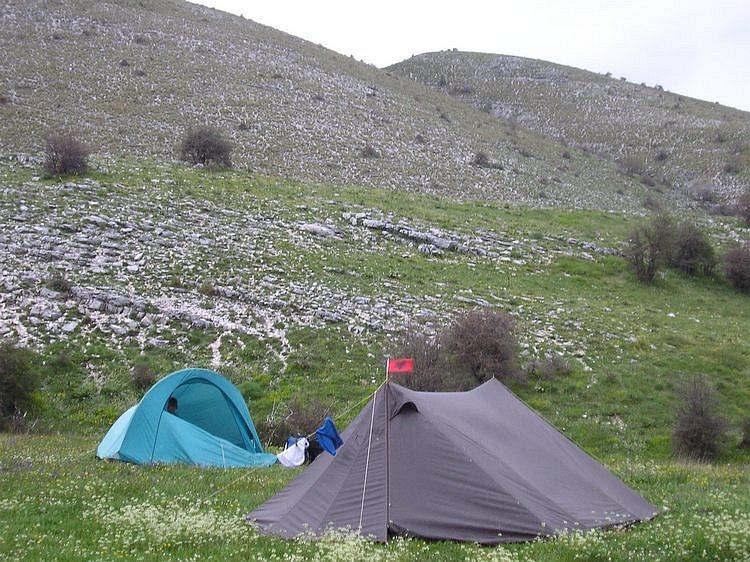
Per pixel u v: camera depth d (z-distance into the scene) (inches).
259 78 3858.3
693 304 1737.2
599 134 5255.9
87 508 489.1
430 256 1750.7
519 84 6446.9
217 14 5123.0
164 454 711.7
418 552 398.6
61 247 1443.2
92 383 1083.3
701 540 401.4
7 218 1547.7
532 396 1170.0
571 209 2527.1
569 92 6210.6
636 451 1031.0
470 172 3221.0
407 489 445.7
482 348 1181.1
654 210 3275.1
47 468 619.8
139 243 1528.1
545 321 1438.2
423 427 469.4
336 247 1694.1
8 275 1315.2
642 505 498.6
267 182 2182.6
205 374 777.6
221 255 1526.8
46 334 1175.6
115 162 2121.1
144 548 404.8
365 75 4685.0
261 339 1236.5
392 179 2827.3
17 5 3964.1
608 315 1540.4
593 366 1279.5
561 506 449.7
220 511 494.9
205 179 2076.8
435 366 1137.4
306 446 741.9
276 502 486.0
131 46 3846.0
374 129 3548.2
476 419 514.3
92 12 4163.4
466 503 439.8
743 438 1061.8
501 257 1814.7
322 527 435.2
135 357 1158.3
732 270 1891.0
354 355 1214.9
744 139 4729.3
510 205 2466.8
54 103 2903.5
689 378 1225.4
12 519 448.8
